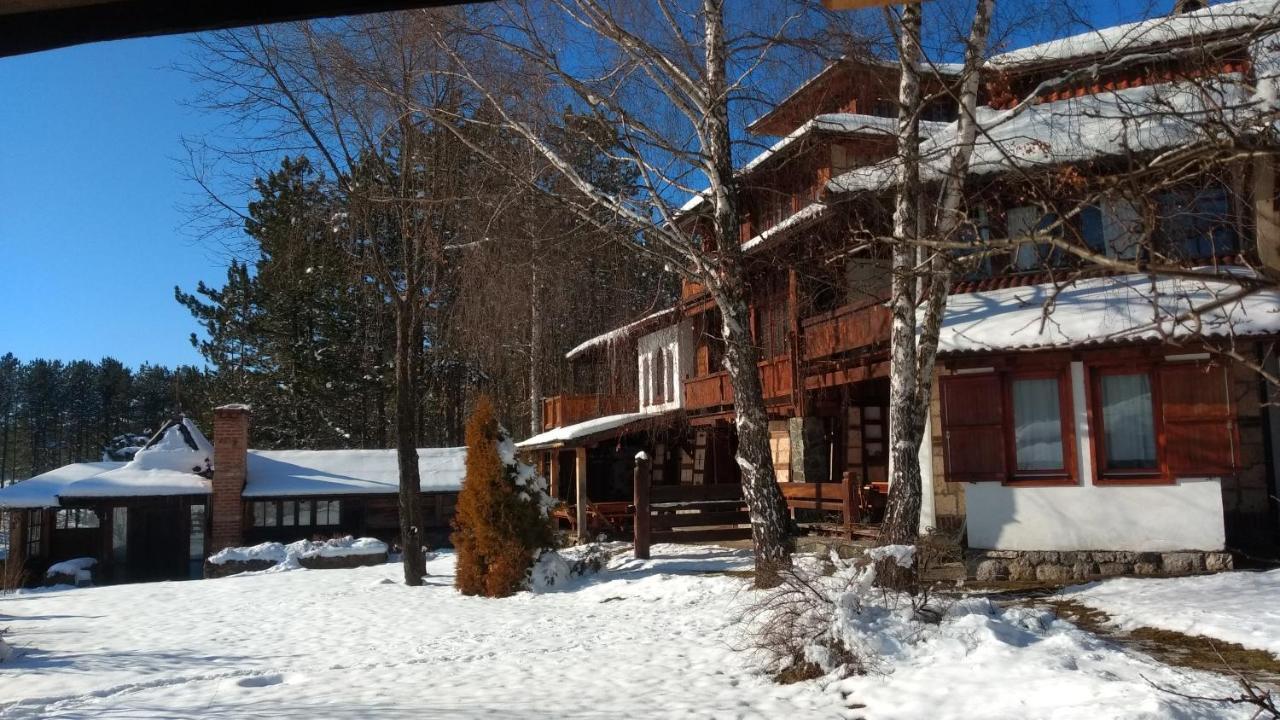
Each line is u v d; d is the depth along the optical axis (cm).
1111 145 1152
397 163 1789
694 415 2459
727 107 1348
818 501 1653
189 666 1069
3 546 3192
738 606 1184
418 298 1903
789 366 1864
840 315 1650
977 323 1301
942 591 994
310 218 1711
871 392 1959
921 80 1221
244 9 225
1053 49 1464
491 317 1869
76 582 2591
